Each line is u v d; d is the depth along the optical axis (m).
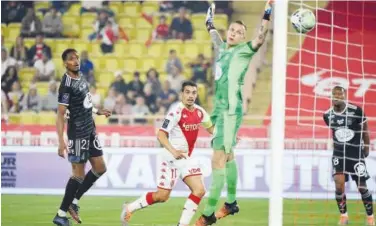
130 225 22.22
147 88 38.59
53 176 30.56
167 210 25.38
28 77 40.31
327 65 39.28
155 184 30.02
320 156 29.91
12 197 28.89
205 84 39.66
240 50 19.33
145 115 34.66
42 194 30.06
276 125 16.78
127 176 30.06
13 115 36.50
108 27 41.75
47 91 40.12
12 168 30.64
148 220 23.27
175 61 39.91
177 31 41.72
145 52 41.44
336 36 40.03
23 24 41.41
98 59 41.28
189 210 18.38
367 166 29.83
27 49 40.69
